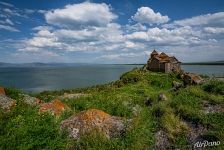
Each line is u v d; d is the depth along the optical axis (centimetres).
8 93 1662
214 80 2091
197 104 1560
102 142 1091
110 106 1698
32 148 961
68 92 5334
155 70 7594
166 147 1134
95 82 12031
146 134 1195
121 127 1203
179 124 1270
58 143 1017
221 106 1493
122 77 6569
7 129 1060
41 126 1064
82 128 1158
